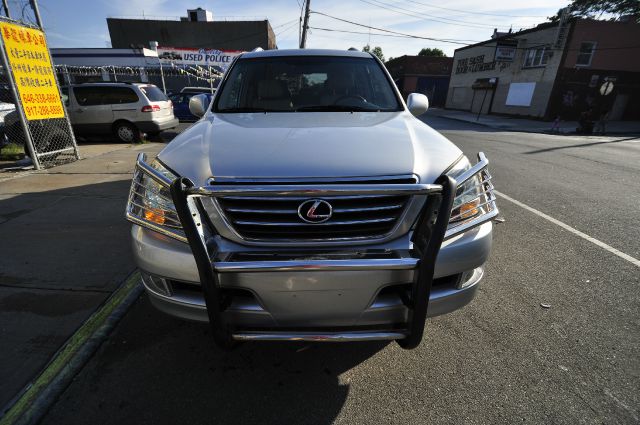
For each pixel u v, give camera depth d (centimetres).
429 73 4084
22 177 584
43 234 368
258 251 159
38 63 638
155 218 171
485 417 176
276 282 155
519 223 423
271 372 204
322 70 298
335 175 161
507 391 190
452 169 175
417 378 199
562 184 616
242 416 177
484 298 272
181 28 3725
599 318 250
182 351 218
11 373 199
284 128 209
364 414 179
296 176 161
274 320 163
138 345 223
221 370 204
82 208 441
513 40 2478
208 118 249
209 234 160
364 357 214
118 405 182
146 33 3716
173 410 180
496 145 1138
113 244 348
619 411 179
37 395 185
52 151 679
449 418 176
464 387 193
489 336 231
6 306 254
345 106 271
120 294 270
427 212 160
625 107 2377
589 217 446
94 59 2653
